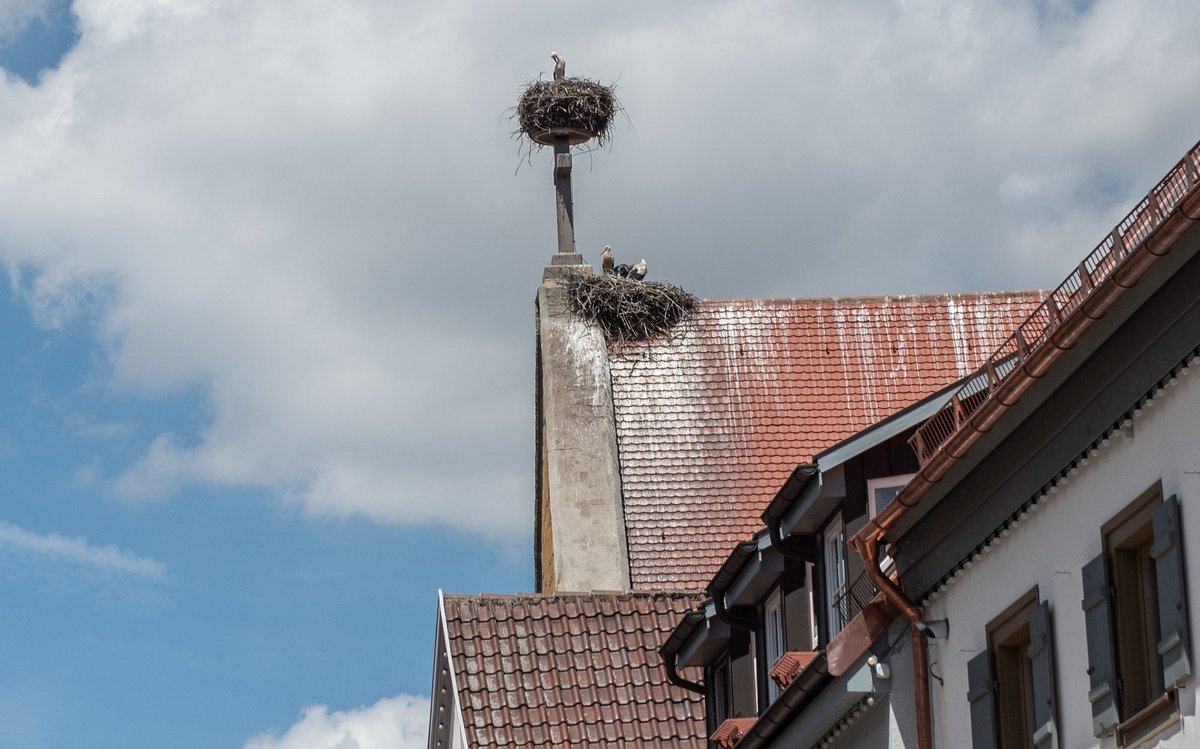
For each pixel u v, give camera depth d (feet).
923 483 84.33
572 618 139.03
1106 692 70.28
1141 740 68.39
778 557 108.37
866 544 88.89
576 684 135.33
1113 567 71.20
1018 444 78.59
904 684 90.53
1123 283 66.59
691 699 135.13
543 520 187.11
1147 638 70.13
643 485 174.60
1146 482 69.05
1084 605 72.18
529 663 136.05
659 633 138.82
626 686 135.44
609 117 197.16
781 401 180.24
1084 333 70.38
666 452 176.65
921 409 98.48
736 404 179.93
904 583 90.02
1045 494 77.05
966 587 84.89
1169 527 66.44
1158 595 67.15
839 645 91.50
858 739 95.91
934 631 87.51
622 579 168.14
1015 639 81.05
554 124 194.70
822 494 98.84
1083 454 73.41
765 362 182.80
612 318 184.85
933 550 87.45
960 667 85.25
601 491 172.96
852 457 98.73
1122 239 69.05
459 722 133.69
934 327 185.57
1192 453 66.03
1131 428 70.18
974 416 78.54
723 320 185.68
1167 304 66.95
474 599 139.54
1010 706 81.25
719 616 117.08
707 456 176.55
